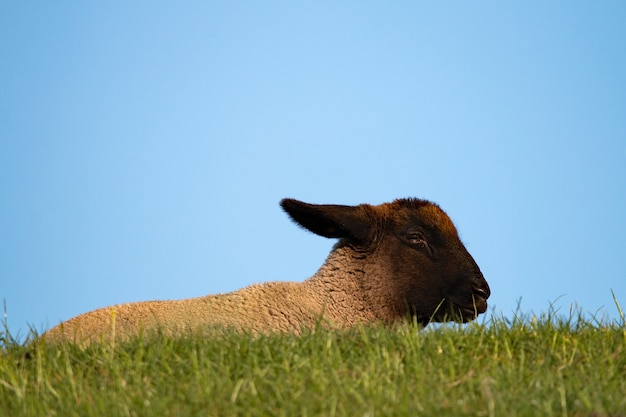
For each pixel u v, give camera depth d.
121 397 26.89
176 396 26.70
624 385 27.55
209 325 36.47
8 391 28.80
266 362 29.55
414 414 24.52
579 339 31.55
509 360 29.66
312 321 38.91
